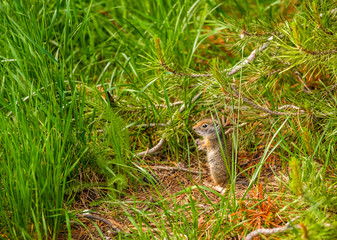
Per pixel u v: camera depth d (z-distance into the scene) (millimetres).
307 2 6828
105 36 10797
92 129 7711
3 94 7398
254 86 7512
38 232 5414
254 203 6273
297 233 4824
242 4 11297
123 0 11117
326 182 5984
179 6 10164
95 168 7152
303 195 5004
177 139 7707
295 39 5934
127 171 7121
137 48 9977
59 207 6160
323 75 8695
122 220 6422
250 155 7742
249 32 7070
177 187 7258
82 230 6238
